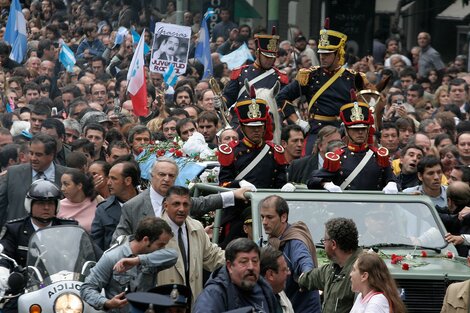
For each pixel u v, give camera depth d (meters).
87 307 24.62
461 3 64.88
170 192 25.38
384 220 27.12
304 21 65.75
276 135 34.94
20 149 35.53
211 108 43.19
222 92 38.84
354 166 29.59
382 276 22.56
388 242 26.88
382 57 62.94
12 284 24.38
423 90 49.31
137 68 42.88
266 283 22.52
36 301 24.62
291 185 27.95
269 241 25.28
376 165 29.72
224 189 27.61
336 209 27.05
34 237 25.89
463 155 36.28
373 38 63.47
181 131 36.62
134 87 42.88
